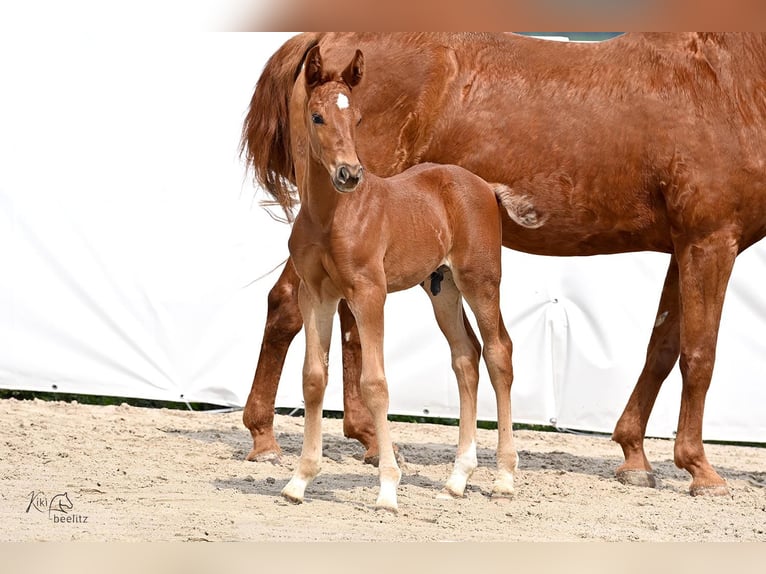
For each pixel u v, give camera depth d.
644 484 10.84
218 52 13.38
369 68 10.97
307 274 8.69
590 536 8.24
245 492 9.27
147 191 13.44
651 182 10.60
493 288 9.43
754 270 13.29
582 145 10.67
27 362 13.47
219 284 13.52
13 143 13.32
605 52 10.97
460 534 8.04
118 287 13.48
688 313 10.47
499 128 10.77
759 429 13.38
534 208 10.83
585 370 13.53
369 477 10.46
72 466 10.01
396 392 13.59
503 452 9.52
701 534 8.55
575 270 13.53
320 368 8.79
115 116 13.36
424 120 10.91
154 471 10.06
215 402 13.62
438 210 9.16
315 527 8.01
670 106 10.54
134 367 13.55
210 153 13.40
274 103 11.18
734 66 10.57
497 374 9.49
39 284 13.45
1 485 9.07
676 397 13.66
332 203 8.38
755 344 13.32
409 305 13.55
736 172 10.36
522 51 11.01
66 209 13.41
